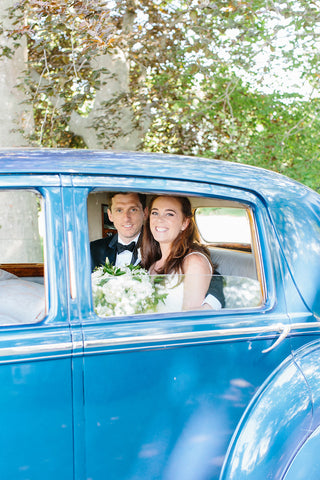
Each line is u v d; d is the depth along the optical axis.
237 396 2.03
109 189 1.99
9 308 2.08
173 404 1.94
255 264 2.19
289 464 1.96
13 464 1.73
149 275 2.09
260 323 2.07
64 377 1.79
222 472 2.01
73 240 1.89
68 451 1.80
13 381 1.73
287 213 2.22
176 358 1.94
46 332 1.79
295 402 2.00
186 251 2.35
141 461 1.90
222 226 2.39
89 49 5.21
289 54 6.46
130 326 1.90
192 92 7.96
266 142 7.56
